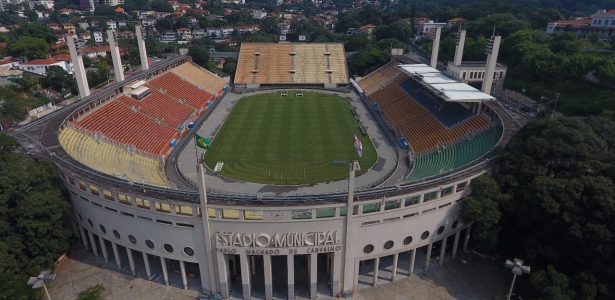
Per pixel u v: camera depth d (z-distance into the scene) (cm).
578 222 5472
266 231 5394
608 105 10344
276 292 5994
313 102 15400
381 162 9725
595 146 6109
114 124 10100
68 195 6544
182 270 5953
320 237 5462
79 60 10194
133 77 13025
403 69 12700
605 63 11144
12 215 5741
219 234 5425
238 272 6331
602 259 5322
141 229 5791
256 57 18762
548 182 5728
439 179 5938
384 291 6044
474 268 6550
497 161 6631
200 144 6988
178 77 15350
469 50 16862
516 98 13350
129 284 6172
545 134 6266
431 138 10338
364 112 14088
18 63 17838
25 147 7300
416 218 5862
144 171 8625
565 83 12200
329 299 5872
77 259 6725
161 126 11412
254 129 12256
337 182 8644
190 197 5428
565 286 5206
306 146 10825
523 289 5925
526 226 6091
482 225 6119
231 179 8806
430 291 6053
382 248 5878
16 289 5078
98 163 7944
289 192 8175
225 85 17512
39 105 13238
